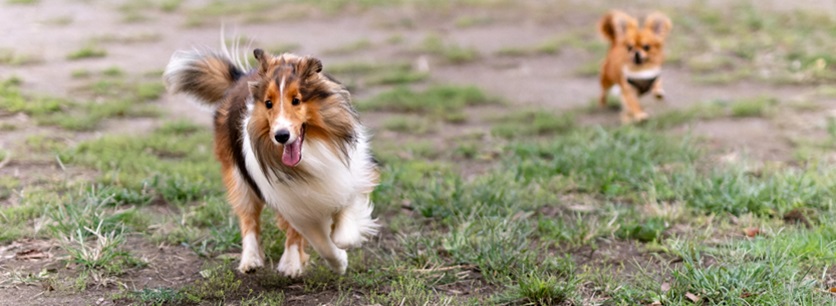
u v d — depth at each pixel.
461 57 16.14
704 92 13.88
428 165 10.12
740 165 9.71
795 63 15.12
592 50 16.64
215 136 7.09
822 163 9.88
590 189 9.25
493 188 8.93
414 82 14.68
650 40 12.07
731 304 6.13
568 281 6.61
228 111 6.81
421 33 18.52
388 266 7.10
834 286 6.53
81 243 6.98
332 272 6.86
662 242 7.64
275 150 5.91
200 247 7.40
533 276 6.66
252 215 6.84
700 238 7.69
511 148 10.80
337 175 6.11
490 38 17.97
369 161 6.67
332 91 5.95
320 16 19.95
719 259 7.07
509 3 21.17
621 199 9.00
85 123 11.21
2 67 14.29
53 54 15.52
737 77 14.56
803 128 11.66
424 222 8.30
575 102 13.52
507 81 14.81
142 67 14.95
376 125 12.21
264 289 6.67
